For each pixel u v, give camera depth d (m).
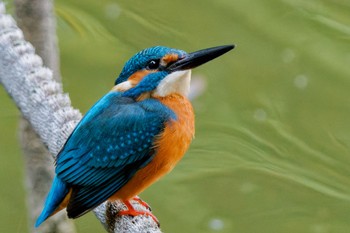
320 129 13.58
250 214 12.57
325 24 14.49
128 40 14.32
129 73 8.74
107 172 8.35
